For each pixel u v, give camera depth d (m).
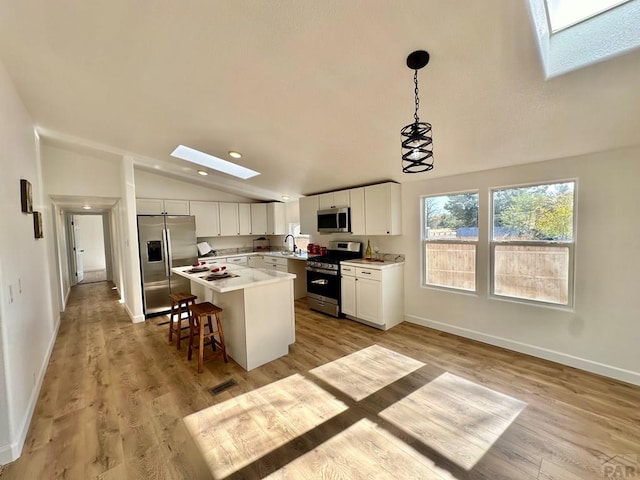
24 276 2.41
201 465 1.74
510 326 3.16
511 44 1.61
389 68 1.90
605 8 1.56
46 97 2.64
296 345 3.46
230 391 2.52
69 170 4.45
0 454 1.76
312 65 1.98
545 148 2.58
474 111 2.22
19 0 1.50
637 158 2.33
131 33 1.77
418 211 3.91
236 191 5.97
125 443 1.92
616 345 2.51
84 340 3.75
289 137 3.12
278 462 1.75
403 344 3.40
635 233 2.37
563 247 2.79
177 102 2.61
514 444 1.84
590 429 1.95
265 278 3.12
